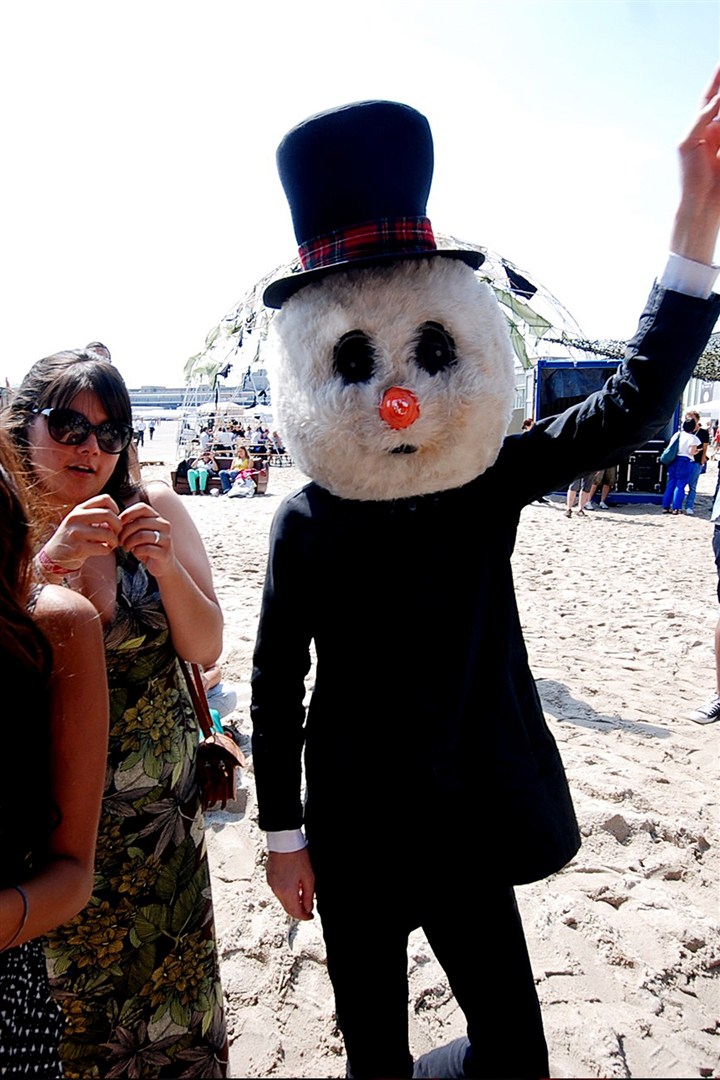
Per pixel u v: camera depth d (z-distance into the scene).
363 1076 1.62
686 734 4.46
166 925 1.74
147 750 1.74
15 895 1.18
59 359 1.83
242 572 8.87
